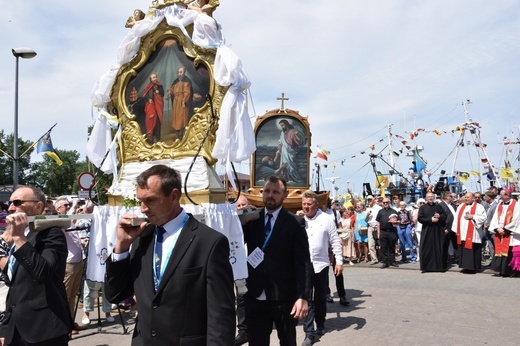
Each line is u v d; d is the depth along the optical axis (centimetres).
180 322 245
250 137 505
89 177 739
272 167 1398
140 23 552
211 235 258
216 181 523
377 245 1512
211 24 513
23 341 337
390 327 683
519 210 1117
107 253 476
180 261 251
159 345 245
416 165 2611
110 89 579
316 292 647
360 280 1155
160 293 248
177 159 533
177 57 545
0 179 6000
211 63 515
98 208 482
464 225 1230
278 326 420
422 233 1285
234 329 250
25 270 342
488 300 861
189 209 449
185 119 534
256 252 419
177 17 534
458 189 2669
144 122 562
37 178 6247
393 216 1391
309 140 1407
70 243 650
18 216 324
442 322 707
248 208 516
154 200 257
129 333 676
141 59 563
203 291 250
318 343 609
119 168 580
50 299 342
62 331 344
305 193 646
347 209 1616
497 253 1153
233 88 496
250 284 421
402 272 1293
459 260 1252
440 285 1045
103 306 747
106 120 585
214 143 512
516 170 3103
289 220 426
